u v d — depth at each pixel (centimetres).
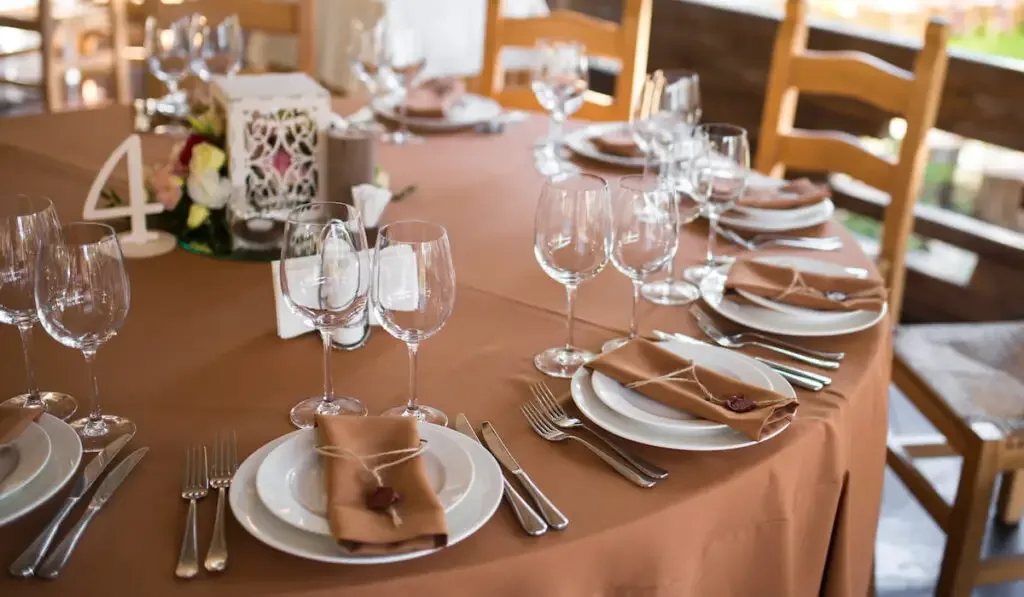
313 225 107
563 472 103
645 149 191
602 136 209
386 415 109
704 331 135
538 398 116
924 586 222
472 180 192
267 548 90
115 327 104
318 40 337
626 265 126
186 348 126
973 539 189
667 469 105
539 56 206
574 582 94
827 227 175
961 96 297
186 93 235
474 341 130
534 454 106
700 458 107
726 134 161
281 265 107
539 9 381
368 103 236
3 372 119
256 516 91
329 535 88
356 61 223
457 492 94
